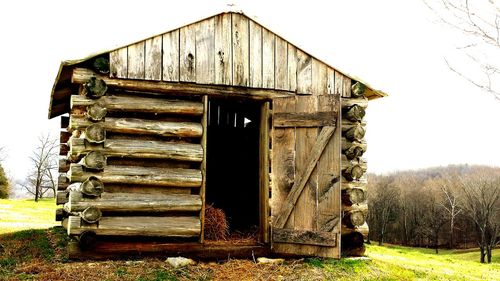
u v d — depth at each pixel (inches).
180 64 341.4
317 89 377.1
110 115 327.3
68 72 340.8
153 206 323.3
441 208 2111.2
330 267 337.1
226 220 436.5
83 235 304.5
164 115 343.6
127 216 319.9
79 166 311.9
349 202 370.9
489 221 1787.6
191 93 344.5
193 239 342.0
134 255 320.5
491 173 1937.7
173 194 335.0
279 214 342.0
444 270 462.9
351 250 373.7
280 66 368.8
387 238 2241.6
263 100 364.5
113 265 302.4
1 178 1713.8
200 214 337.1
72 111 323.9
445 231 2197.3
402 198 2210.9
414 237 2206.0
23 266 312.8
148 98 337.1
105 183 318.0
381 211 2218.3
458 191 2000.5
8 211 883.4
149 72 332.5
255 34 363.9
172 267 309.0
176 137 340.5
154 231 322.7
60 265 302.0
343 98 385.4
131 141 326.0
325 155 334.3
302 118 342.0
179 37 343.0
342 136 382.6
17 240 397.7
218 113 514.3
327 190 331.3
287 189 342.3
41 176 1749.5
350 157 377.4
